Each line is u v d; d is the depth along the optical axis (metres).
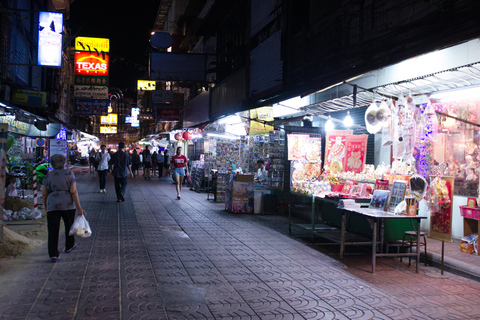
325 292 4.65
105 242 6.85
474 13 4.59
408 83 6.91
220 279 5.00
